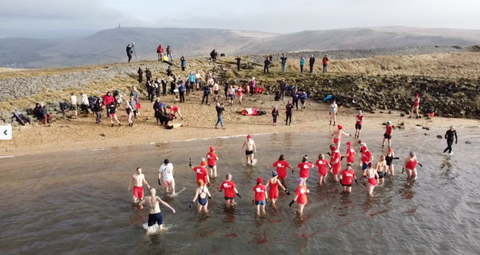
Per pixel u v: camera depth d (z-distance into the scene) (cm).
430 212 1588
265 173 2005
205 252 1264
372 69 5284
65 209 1559
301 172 1825
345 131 2933
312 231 1415
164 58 4744
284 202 1664
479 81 3947
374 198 1720
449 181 1933
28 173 1962
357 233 1405
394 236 1389
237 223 1467
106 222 1455
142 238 1345
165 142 2566
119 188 1784
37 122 2844
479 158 2292
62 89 3419
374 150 2441
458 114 3466
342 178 1778
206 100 3650
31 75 3688
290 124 3117
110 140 2580
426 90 3894
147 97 3766
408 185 1881
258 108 3588
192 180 1895
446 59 5959
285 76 4522
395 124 3159
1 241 1302
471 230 1440
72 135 2653
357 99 3766
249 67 4944
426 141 2656
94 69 4200
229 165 2117
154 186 1811
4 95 3023
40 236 1343
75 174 1955
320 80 4338
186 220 1484
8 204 1594
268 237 1366
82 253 1245
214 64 4922
